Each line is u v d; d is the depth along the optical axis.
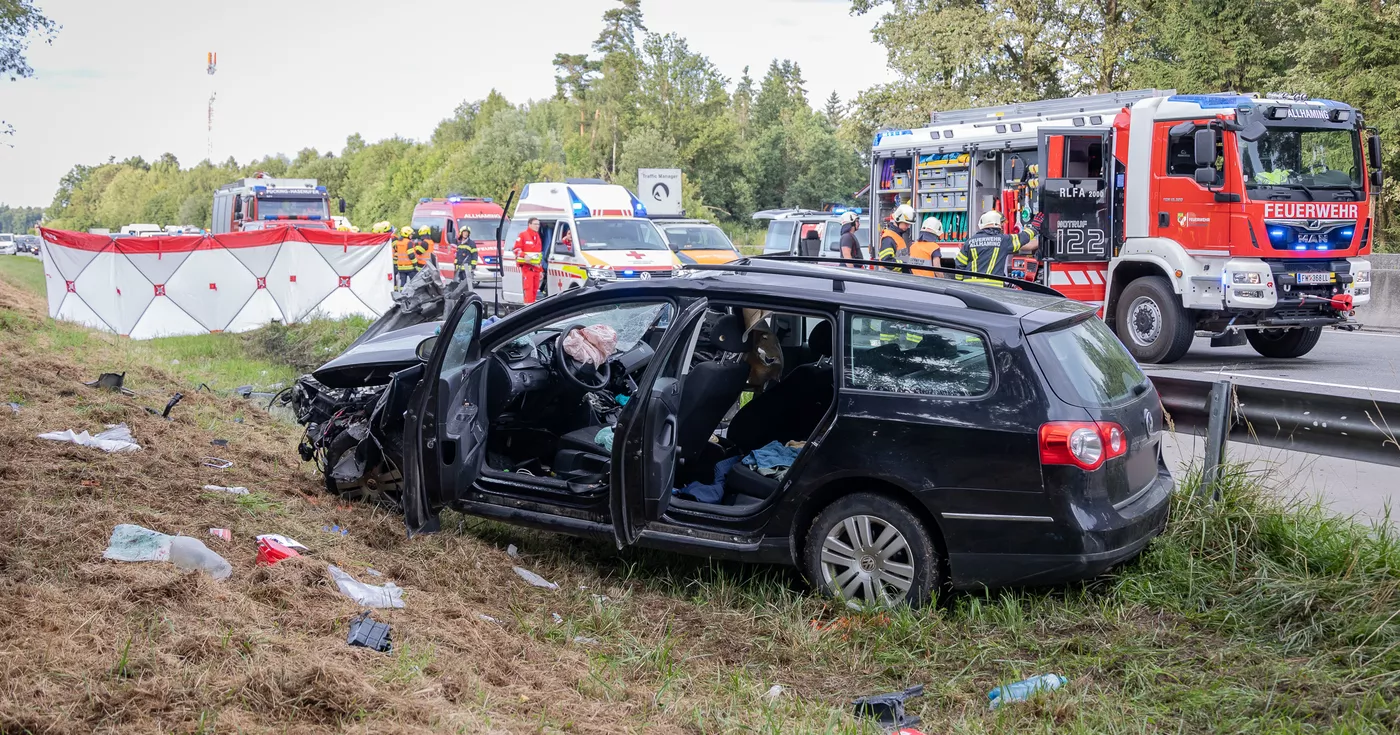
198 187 124.19
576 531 5.29
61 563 4.32
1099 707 3.85
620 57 67.19
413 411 5.50
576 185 19.91
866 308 4.90
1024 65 33.94
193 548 4.54
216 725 3.06
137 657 3.40
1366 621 4.30
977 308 4.81
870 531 4.80
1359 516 6.00
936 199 16.11
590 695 3.84
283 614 4.07
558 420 6.12
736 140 64.06
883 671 4.27
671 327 5.05
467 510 5.63
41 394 8.25
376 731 3.15
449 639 4.08
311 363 14.28
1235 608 4.65
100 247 17.05
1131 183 13.05
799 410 5.81
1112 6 32.62
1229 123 11.86
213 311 17.81
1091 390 4.70
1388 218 25.28
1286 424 5.63
